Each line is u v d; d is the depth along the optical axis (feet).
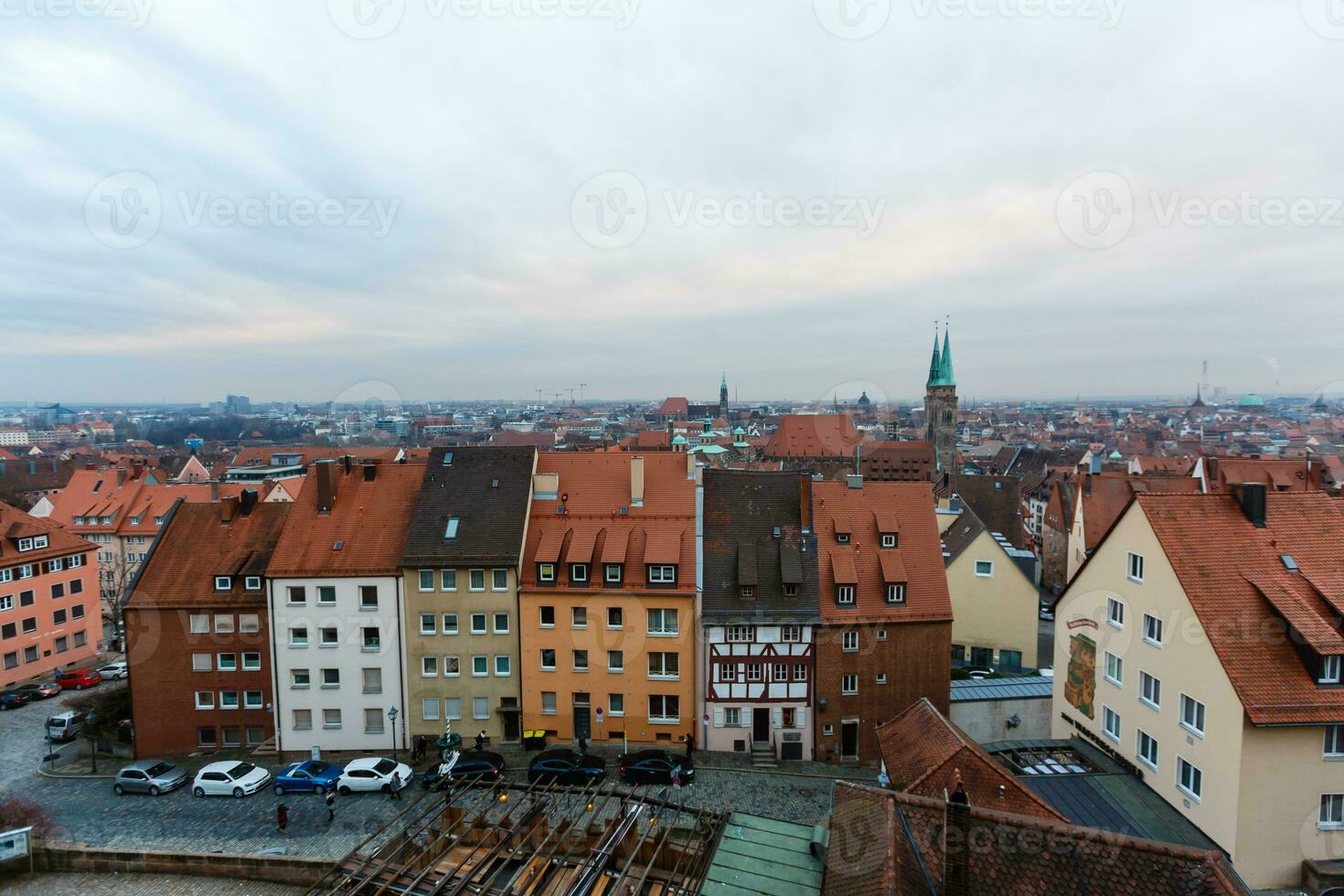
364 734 138.10
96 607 216.33
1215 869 50.19
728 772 125.39
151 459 437.58
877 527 145.18
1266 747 76.18
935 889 53.72
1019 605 176.35
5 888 93.86
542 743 134.51
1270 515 92.68
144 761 129.39
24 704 174.29
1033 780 93.71
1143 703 93.50
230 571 140.97
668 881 74.84
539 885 79.56
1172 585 87.81
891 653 135.13
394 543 141.69
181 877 95.96
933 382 520.01
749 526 144.97
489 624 136.56
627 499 147.13
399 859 85.20
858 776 124.98
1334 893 73.26
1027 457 486.79
